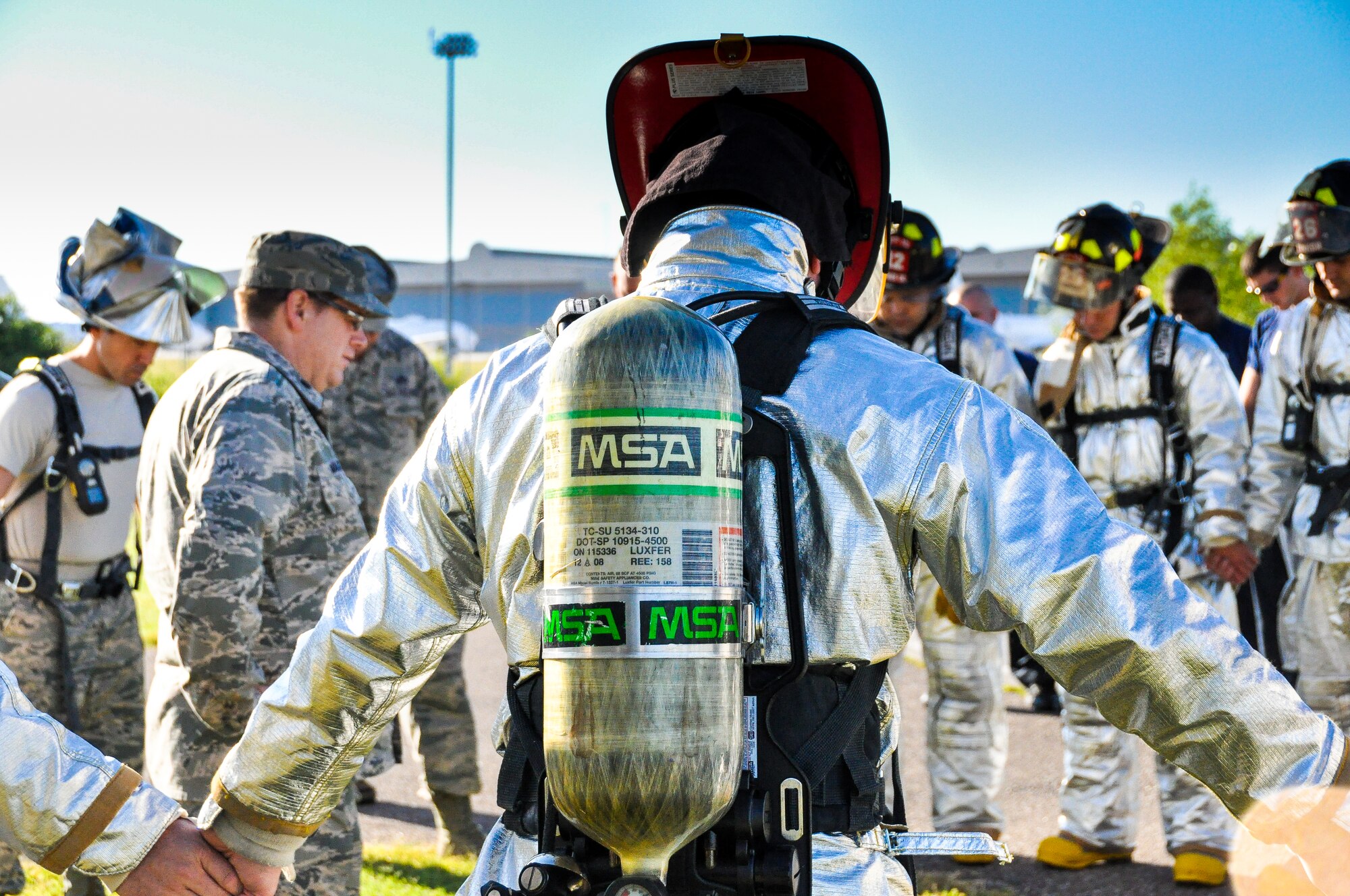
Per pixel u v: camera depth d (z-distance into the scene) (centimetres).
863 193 197
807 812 146
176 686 317
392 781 651
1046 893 458
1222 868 452
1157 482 490
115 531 434
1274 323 520
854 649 151
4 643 414
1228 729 144
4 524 417
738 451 139
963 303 1091
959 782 500
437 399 622
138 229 423
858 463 151
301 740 185
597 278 4897
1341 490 488
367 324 579
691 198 177
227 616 300
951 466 150
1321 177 466
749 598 149
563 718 132
